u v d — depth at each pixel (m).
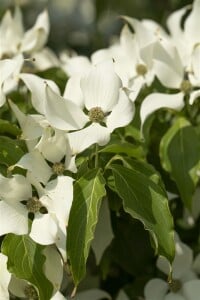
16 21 1.05
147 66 0.91
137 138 0.86
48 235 0.71
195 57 0.89
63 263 0.73
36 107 0.81
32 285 0.75
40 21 1.04
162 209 0.74
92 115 0.77
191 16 0.95
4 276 0.74
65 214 0.71
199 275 0.87
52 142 0.76
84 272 0.71
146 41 0.94
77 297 0.84
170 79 0.89
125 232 0.87
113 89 0.78
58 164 0.76
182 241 0.92
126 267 0.88
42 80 0.82
